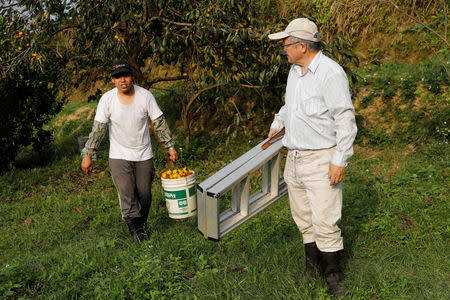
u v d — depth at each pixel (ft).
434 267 9.39
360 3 24.31
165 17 17.63
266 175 9.35
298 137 8.19
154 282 9.07
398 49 23.95
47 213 16.22
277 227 12.57
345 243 10.87
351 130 7.49
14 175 21.77
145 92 11.55
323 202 8.04
